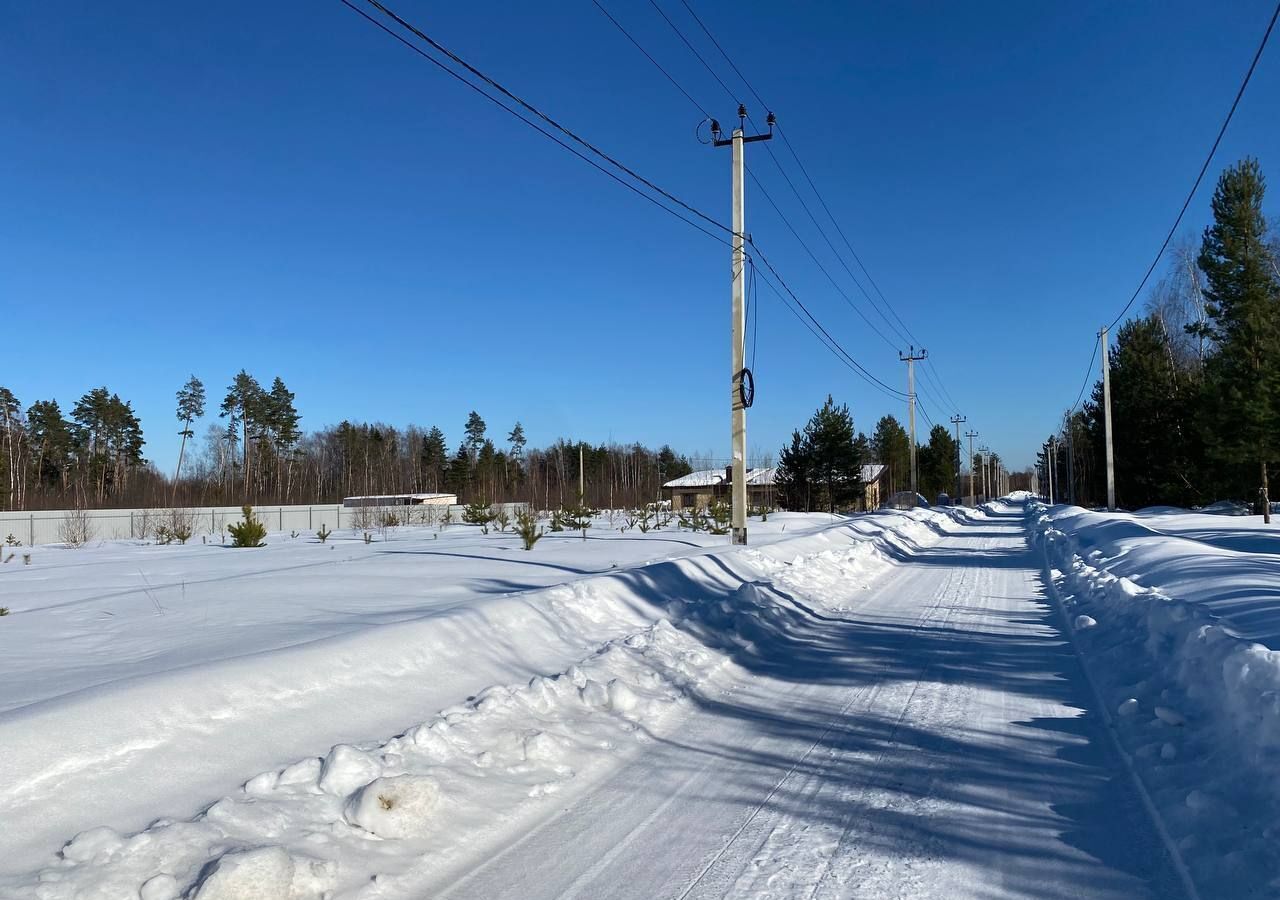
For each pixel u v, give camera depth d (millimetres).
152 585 15008
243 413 84812
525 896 4043
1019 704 7492
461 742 5930
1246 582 11148
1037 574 19422
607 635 10148
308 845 4289
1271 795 4465
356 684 6594
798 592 14930
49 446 74312
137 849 3912
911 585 17609
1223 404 35688
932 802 5168
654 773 5863
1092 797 5148
